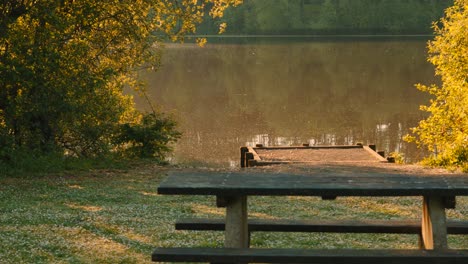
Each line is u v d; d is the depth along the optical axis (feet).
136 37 79.56
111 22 80.23
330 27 439.63
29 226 35.27
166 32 88.38
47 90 64.59
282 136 116.06
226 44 348.79
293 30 447.83
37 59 62.85
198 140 112.06
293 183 20.16
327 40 369.09
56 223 36.19
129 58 85.05
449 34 77.71
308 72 214.69
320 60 252.01
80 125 75.61
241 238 20.97
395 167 63.10
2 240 31.81
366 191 19.16
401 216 39.78
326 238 33.09
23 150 65.77
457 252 19.58
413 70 211.00
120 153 82.58
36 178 58.34
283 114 139.54
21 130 68.95
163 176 64.54
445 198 20.49
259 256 19.62
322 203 44.96
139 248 30.73
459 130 79.00
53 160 66.80
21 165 62.49
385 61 240.73
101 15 78.23
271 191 19.42
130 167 73.20
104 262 28.19
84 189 51.85
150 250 30.37
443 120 80.43
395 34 422.82
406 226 23.99
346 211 41.60
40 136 69.77
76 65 68.80
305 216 39.78
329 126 125.08
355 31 437.17
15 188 51.47
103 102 77.82
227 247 20.81
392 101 153.17
